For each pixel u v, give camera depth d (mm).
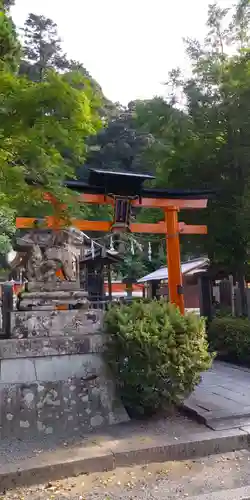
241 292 10672
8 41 4949
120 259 10391
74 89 4086
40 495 3740
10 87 4176
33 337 5090
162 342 4984
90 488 3863
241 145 10125
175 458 4484
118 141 26719
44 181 4758
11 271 5832
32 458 4164
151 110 10664
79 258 5871
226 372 8227
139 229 10102
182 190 9867
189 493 3773
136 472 4176
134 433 4879
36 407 4922
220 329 9703
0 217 14320
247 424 5090
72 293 5504
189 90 10547
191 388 5238
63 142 4648
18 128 4301
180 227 10078
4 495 3738
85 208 6395
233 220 10055
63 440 4688
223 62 10617
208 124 10281
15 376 4914
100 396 5258
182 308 9797
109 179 9156
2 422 4754
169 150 10820
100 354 5375
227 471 4219
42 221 5781
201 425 5113
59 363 5148
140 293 23656
